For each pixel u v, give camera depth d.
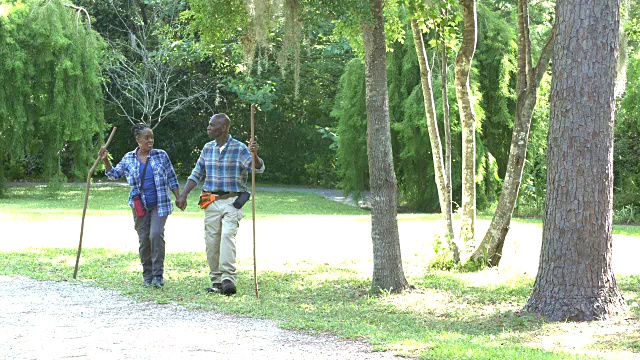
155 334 7.66
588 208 8.70
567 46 8.69
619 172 28.91
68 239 16.56
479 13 28.52
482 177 27.89
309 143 43.00
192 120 41.88
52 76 29.98
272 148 43.56
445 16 12.55
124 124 41.72
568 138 8.72
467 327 8.48
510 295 10.48
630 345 7.51
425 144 27.83
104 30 38.97
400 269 10.66
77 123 30.23
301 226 20.73
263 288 10.88
